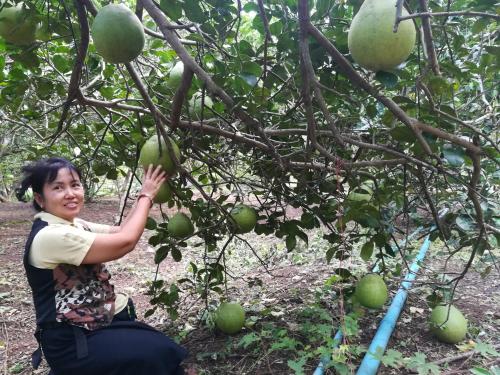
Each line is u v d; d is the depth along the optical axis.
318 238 6.82
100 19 1.96
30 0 2.41
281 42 2.37
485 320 3.71
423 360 2.78
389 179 3.28
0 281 5.58
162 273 5.82
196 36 2.06
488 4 2.15
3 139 6.60
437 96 2.19
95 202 11.76
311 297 4.31
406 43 1.72
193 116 2.91
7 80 3.15
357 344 3.29
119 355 2.17
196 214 3.32
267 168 3.53
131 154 3.87
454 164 2.15
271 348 3.11
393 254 3.04
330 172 3.06
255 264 5.91
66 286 2.18
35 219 2.33
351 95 2.81
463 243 3.24
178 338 3.64
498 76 3.55
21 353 3.84
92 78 3.54
